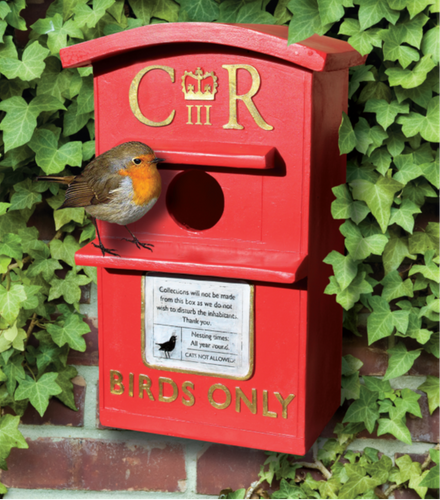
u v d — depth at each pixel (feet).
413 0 4.39
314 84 3.90
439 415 5.12
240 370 4.25
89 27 4.95
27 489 5.51
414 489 5.13
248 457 5.27
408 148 4.79
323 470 5.19
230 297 4.19
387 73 4.58
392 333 5.09
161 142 4.23
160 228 4.36
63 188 5.19
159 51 4.14
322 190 4.23
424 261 4.87
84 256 4.33
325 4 4.28
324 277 4.45
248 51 3.96
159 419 4.51
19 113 4.89
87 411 5.46
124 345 4.52
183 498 5.39
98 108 4.35
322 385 4.56
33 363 5.39
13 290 4.97
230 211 4.17
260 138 4.03
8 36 4.96
